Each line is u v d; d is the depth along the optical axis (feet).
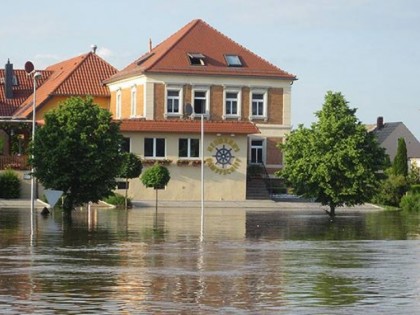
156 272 115.34
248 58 375.04
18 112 398.01
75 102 225.97
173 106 365.61
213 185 328.70
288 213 272.31
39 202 282.36
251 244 159.63
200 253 140.77
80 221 212.84
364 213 287.48
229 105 369.09
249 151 364.58
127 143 324.60
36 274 112.37
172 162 325.42
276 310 88.63
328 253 144.97
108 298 94.38
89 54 412.57
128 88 378.94
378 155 252.21
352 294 98.94
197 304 91.25
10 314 85.05
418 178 380.37
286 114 371.15
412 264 128.88
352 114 253.85
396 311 88.79
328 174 246.06
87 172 221.46
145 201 312.91
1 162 306.76
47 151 220.43
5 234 172.04
